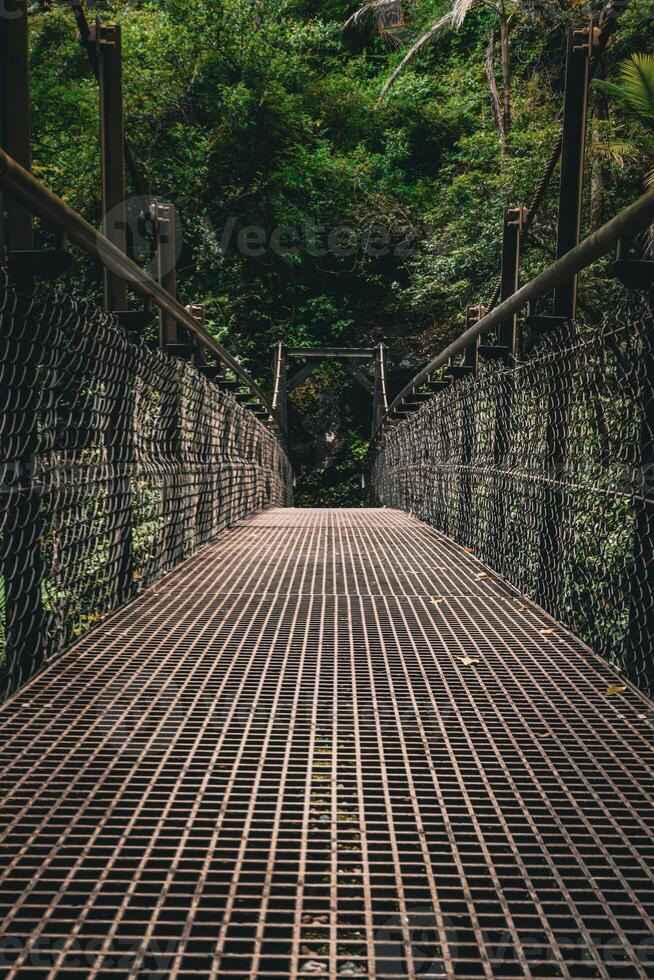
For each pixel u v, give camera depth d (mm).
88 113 17172
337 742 2033
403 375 21984
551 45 18953
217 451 6191
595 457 2785
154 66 19266
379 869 1452
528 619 3330
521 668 2654
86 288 14094
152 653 2783
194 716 2197
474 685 2496
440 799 1714
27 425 2363
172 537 4473
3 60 3084
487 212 15148
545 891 1376
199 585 3992
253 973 1188
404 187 22266
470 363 5820
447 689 2443
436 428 6910
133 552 3703
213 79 19844
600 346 2652
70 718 2164
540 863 1475
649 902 1345
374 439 17328
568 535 3176
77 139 17109
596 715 2240
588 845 1532
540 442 3594
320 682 2514
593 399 2803
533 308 3879
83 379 2807
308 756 1949
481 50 22188
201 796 1720
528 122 17953
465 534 5477
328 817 1650
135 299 16953
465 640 3023
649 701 2314
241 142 20500
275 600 3686
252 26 19844
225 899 1352
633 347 2391
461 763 1912
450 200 16828
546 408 3461
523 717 2221
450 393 6172
